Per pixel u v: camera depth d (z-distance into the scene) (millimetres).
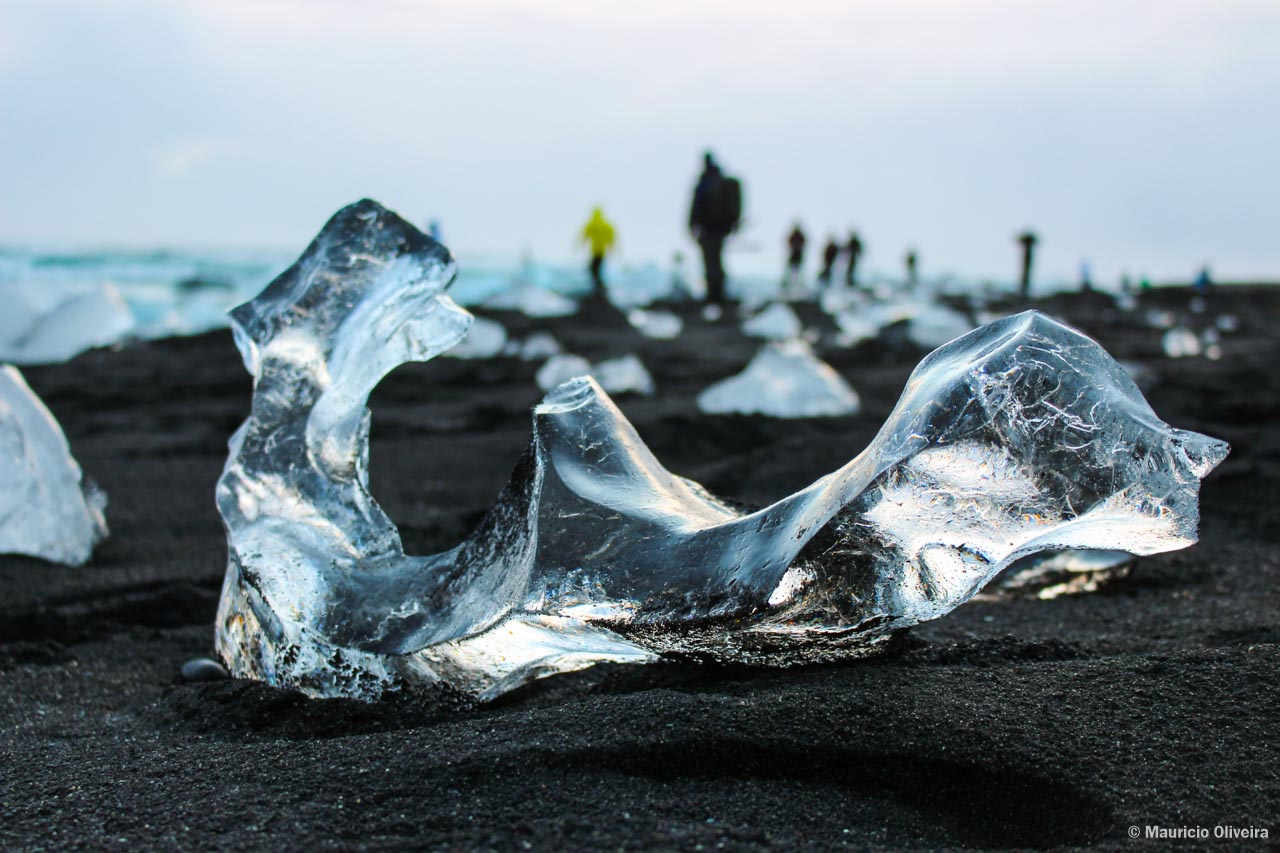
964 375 1590
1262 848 1350
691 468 4883
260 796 1545
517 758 1599
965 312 16422
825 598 1720
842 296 21969
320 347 2195
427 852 1373
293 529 2148
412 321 2180
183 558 3434
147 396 7711
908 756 1605
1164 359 10117
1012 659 2078
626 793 1519
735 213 17328
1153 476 1583
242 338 2262
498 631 1889
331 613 2061
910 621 1775
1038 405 1576
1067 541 1722
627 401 7102
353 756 1657
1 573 3082
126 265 25844
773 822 1462
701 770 1596
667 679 2000
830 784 1580
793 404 6469
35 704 2258
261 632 2131
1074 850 1366
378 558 2145
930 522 1643
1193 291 25953
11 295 10227
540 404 2059
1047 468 1572
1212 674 1827
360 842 1404
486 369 9172
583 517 1876
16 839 1484
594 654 1952
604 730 1664
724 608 1705
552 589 1819
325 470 2182
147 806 1554
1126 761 1562
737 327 14211
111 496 4324
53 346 10000
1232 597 2877
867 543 1683
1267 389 7547
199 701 2088
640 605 1777
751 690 1871
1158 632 2490
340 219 2264
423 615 2006
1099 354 1660
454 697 2008
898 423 1651
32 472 3275
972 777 1574
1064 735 1638
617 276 28359
